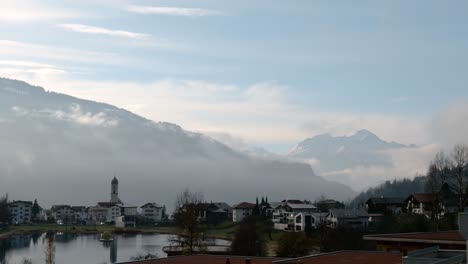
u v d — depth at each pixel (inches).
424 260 1859.0
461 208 5521.7
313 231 6638.8
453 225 5398.6
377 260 2454.5
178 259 2842.0
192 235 5570.9
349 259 2504.9
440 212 5944.9
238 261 2741.1
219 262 2706.7
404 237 2763.3
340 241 5177.2
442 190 5802.2
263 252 5447.8
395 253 2689.5
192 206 5920.3
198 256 2970.0
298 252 5260.8
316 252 5334.6
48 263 6658.5
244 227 6023.6
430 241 2632.9
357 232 5511.8
